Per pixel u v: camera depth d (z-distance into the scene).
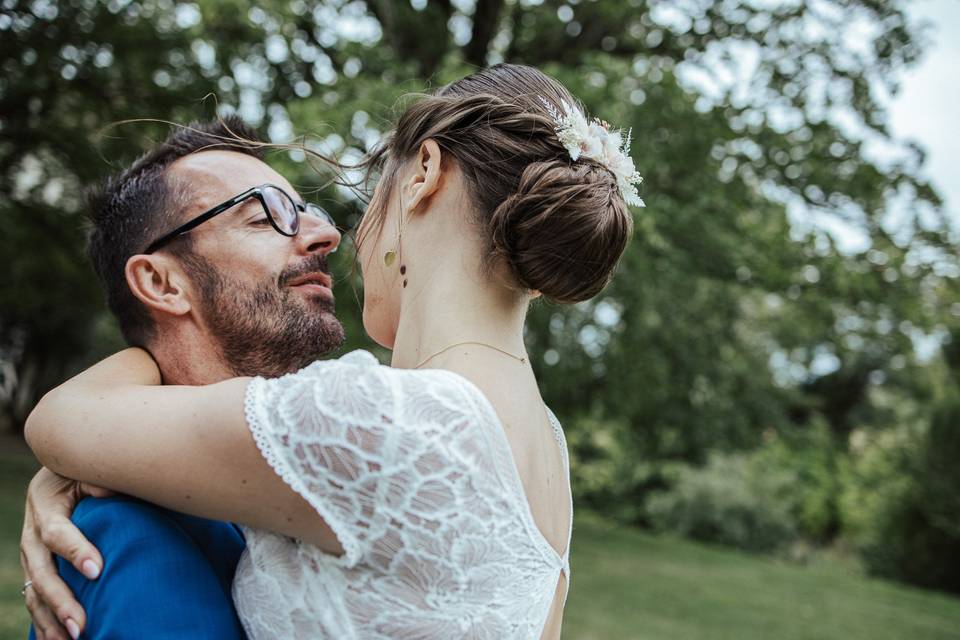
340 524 0.97
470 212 1.11
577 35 9.81
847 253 9.29
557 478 1.16
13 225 9.74
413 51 9.61
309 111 6.80
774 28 8.68
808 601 9.91
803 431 15.48
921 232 9.20
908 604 10.59
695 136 7.85
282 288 1.35
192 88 8.88
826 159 8.76
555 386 9.43
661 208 7.95
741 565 12.24
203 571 1.14
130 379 1.24
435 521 0.96
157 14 9.29
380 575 0.98
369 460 0.96
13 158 9.53
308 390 1.00
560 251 1.05
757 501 15.61
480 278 1.11
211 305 1.33
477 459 0.98
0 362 16.09
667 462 16.83
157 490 1.03
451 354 1.08
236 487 0.99
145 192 1.36
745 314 11.16
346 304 7.22
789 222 8.98
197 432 1.01
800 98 8.76
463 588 0.98
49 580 1.11
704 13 8.86
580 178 1.07
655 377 9.91
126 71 8.90
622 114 7.41
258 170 1.41
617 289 8.55
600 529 14.84
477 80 1.22
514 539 1.01
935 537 13.41
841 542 15.88
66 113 9.27
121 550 1.10
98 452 1.06
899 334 9.69
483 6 9.56
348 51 8.20
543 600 1.06
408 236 1.16
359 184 1.34
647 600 8.82
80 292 11.73
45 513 1.15
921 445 13.77
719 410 11.30
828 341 10.15
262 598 1.07
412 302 1.15
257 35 8.84
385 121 1.33
